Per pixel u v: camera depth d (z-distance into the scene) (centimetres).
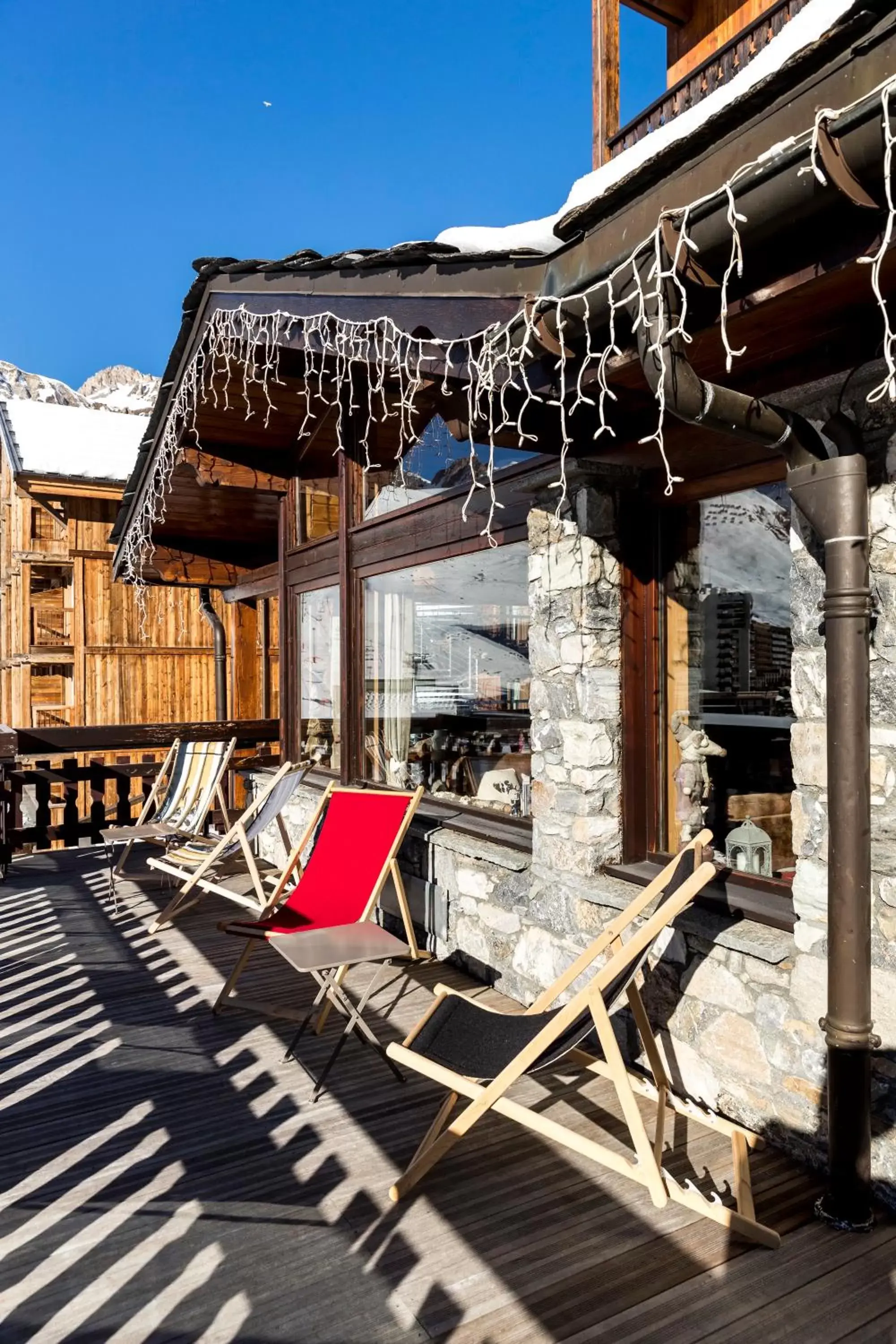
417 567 539
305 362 463
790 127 170
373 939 343
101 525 1468
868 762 235
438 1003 293
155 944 506
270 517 790
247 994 424
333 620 670
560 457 353
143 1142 286
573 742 370
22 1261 227
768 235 182
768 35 350
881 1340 196
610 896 339
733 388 285
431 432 518
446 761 509
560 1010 243
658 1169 232
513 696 439
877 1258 223
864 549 235
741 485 334
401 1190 250
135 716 1482
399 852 514
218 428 654
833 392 251
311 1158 275
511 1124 295
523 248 246
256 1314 207
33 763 1353
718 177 185
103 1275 221
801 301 214
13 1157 277
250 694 980
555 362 258
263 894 489
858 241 180
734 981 292
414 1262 225
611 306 211
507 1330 201
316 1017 389
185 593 1528
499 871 422
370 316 334
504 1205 248
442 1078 254
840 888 235
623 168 237
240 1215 245
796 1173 263
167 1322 205
